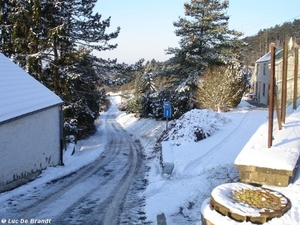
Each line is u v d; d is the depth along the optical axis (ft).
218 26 89.66
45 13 72.69
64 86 73.82
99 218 24.94
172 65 95.30
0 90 40.68
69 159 57.41
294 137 28.60
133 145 78.79
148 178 40.78
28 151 41.50
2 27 72.64
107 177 42.27
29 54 70.38
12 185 35.78
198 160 40.14
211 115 60.39
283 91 33.94
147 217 24.75
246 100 129.59
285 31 241.55
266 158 22.99
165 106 66.85
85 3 77.15
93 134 101.09
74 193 33.12
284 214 17.66
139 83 176.86
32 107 42.01
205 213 18.56
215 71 81.10
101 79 84.89
